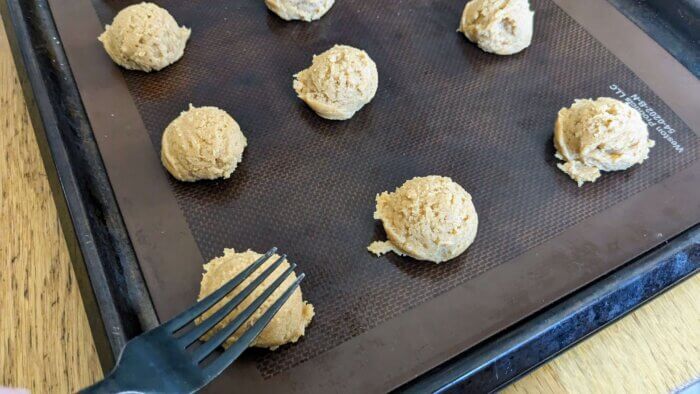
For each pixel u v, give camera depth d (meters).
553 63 0.35
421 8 0.37
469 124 0.33
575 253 0.29
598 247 0.29
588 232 0.29
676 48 0.36
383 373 0.26
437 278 0.28
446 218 0.28
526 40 0.35
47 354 0.27
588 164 0.31
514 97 0.34
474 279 0.28
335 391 0.25
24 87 0.32
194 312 0.24
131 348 0.22
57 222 0.30
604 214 0.30
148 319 0.27
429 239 0.28
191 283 0.28
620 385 0.26
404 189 0.29
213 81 0.34
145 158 0.31
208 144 0.30
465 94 0.34
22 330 0.27
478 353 0.26
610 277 0.28
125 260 0.28
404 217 0.29
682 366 0.27
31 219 0.30
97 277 0.26
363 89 0.32
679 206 0.30
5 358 0.27
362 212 0.30
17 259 0.29
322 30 0.36
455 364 0.26
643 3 0.37
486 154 0.32
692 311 0.28
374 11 0.37
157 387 0.22
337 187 0.31
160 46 0.33
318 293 0.28
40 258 0.29
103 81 0.33
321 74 0.32
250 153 0.32
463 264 0.29
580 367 0.27
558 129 0.32
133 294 0.27
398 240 0.29
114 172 0.30
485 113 0.33
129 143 0.31
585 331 0.27
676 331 0.27
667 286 0.28
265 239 0.29
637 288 0.28
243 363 0.26
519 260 0.29
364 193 0.31
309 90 0.33
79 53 0.34
